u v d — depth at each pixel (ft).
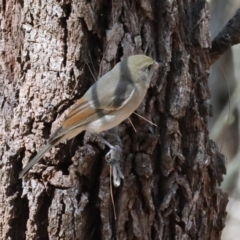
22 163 33.60
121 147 33.12
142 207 33.86
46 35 32.91
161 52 34.35
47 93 32.96
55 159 32.96
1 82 34.45
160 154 34.58
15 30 33.99
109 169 32.81
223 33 39.58
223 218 37.83
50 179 32.94
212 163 36.50
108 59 33.27
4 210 33.71
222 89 64.90
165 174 34.53
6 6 34.22
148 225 34.01
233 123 64.69
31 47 33.19
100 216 33.14
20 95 33.47
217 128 63.82
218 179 37.24
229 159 65.46
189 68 35.37
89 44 33.24
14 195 33.55
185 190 34.78
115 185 30.83
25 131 33.27
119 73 32.94
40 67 33.04
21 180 33.63
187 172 35.24
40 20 32.91
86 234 33.24
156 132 34.32
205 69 36.60
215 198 36.88
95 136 33.09
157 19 34.35
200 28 35.76
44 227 33.24
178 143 34.50
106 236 33.09
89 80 33.42
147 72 33.17
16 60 33.99
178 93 34.24
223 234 65.26
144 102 34.14
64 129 31.91
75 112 32.37
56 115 33.09
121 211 33.12
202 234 35.73
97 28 32.99
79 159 32.71
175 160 34.60
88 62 33.22
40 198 32.99
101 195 32.89
